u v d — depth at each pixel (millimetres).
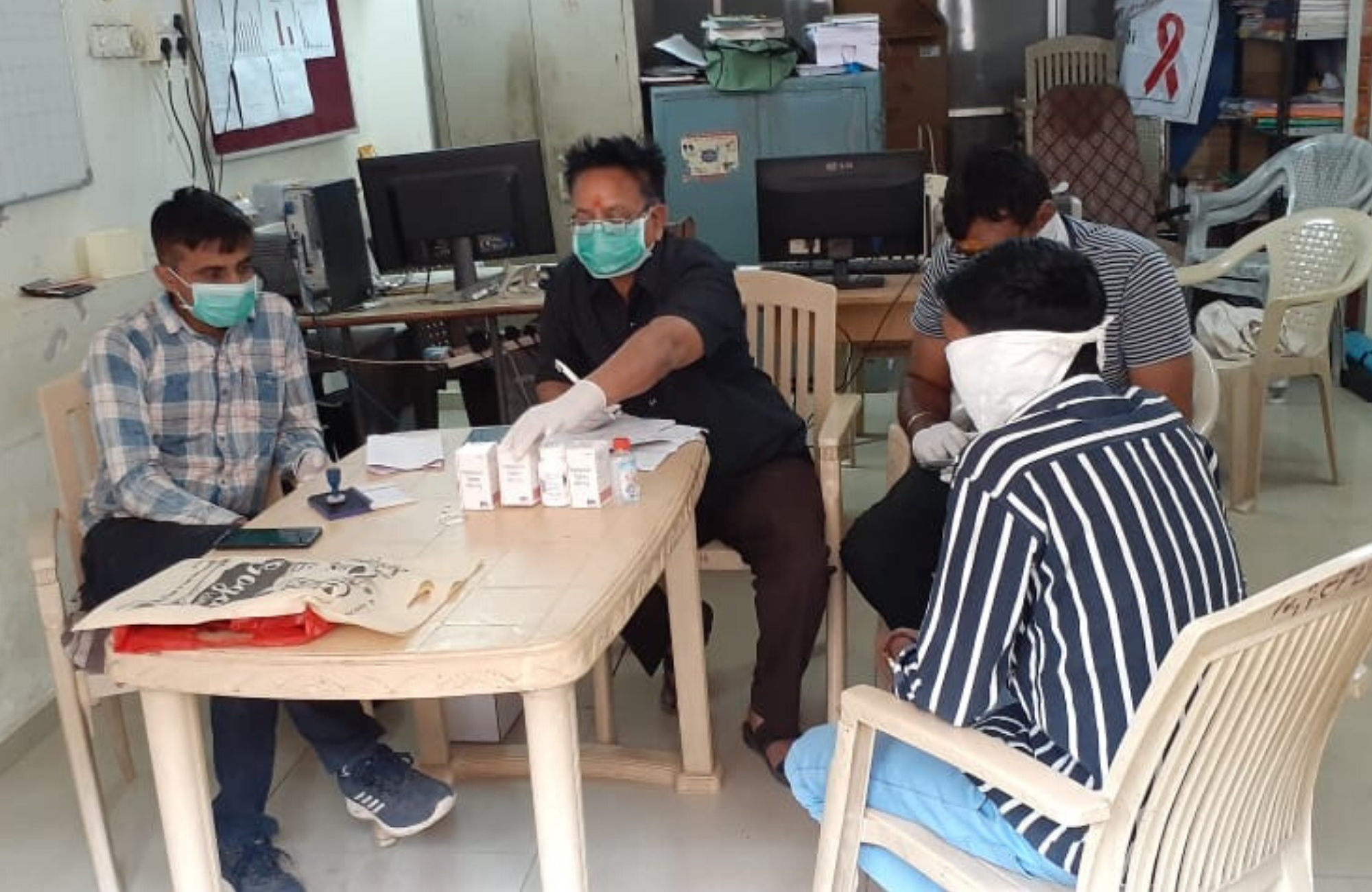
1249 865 1514
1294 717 1441
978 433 1677
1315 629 1357
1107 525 1424
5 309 3016
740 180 5500
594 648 1525
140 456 2330
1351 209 4492
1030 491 1430
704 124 5461
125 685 1556
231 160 4246
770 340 2895
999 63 6547
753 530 2443
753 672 2939
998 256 1575
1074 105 5641
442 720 2576
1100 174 5598
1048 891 1477
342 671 1476
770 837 2352
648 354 2172
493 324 3738
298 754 2770
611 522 1877
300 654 1494
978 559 1450
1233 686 1328
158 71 3791
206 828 1697
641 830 2398
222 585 1620
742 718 2779
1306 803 1572
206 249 2334
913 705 1521
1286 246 4059
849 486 4188
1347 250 3932
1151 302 2361
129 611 1551
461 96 5891
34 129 3172
